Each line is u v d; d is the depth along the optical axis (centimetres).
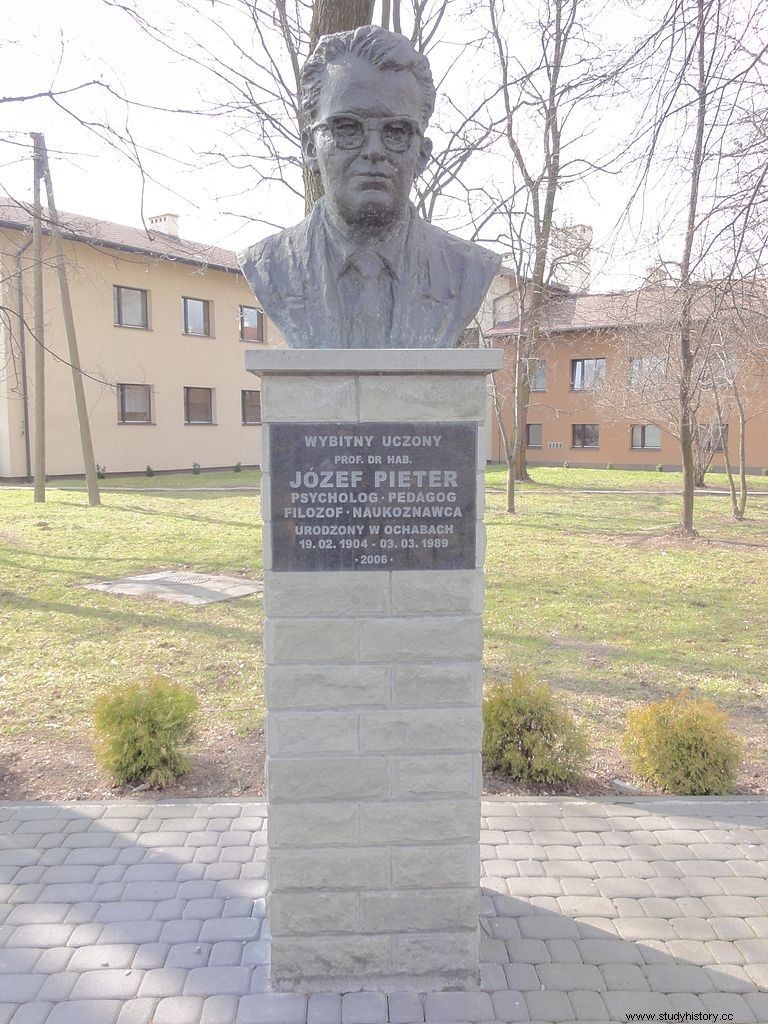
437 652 289
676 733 454
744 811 426
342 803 294
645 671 658
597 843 393
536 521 1530
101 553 1152
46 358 2216
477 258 318
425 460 282
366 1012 284
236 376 2841
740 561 1132
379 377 278
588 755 475
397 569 286
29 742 514
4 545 1188
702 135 653
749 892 353
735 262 589
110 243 2142
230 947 315
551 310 1862
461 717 292
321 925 298
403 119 279
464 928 300
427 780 294
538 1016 282
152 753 452
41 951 312
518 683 485
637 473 2777
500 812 423
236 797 440
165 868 368
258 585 969
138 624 789
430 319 307
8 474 2191
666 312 916
